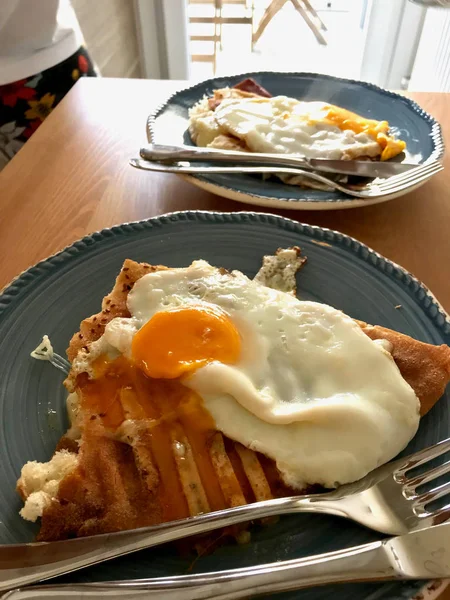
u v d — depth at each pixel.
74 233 0.33
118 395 0.20
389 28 0.75
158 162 0.36
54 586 0.16
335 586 0.16
